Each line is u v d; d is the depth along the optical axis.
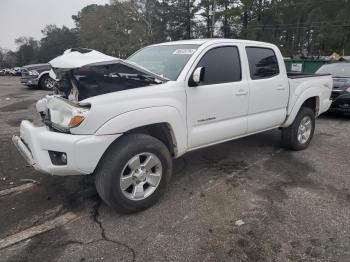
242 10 54.47
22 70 15.90
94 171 3.43
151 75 3.64
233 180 4.46
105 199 3.38
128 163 3.39
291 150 5.75
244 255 2.92
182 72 3.86
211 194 4.05
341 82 8.52
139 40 64.94
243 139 6.37
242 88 4.45
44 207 3.74
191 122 3.92
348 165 5.07
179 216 3.54
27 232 3.25
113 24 69.56
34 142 3.29
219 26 59.59
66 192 4.09
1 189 4.17
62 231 3.27
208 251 2.97
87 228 3.32
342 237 3.18
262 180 4.48
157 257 2.89
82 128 3.11
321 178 4.56
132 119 3.32
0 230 3.29
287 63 17.33
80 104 3.13
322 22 55.38
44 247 3.02
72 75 3.47
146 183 3.62
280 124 5.32
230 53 4.44
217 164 5.04
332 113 8.91
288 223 3.41
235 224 3.39
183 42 4.52
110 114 3.20
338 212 3.64
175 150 3.85
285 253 2.95
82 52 3.55
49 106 3.57
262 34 58.84
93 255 2.91
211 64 4.18
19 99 12.20
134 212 3.58
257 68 4.78
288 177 4.59
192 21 64.50
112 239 3.14
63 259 2.86
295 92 5.38
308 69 16.55
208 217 3.52
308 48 61.50
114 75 3.55
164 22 65.62
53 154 3.24
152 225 3.37
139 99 3.41
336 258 2.89
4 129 7.21
